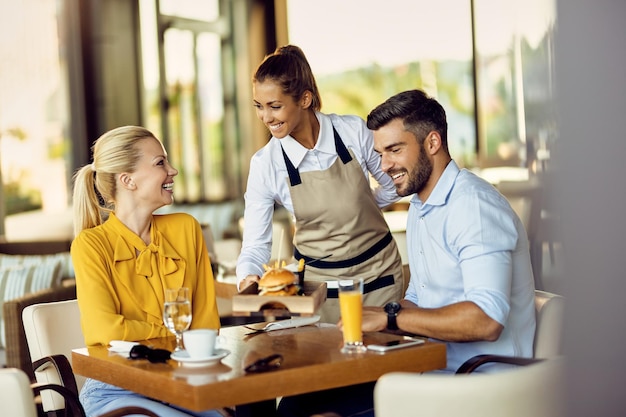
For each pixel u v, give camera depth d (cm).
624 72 132
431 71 835
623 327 133
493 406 170
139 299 260
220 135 920
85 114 786
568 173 136
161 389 195
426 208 249
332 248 320
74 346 282
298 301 214
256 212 326
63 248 659
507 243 231
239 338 245
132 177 266
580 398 139
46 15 765
